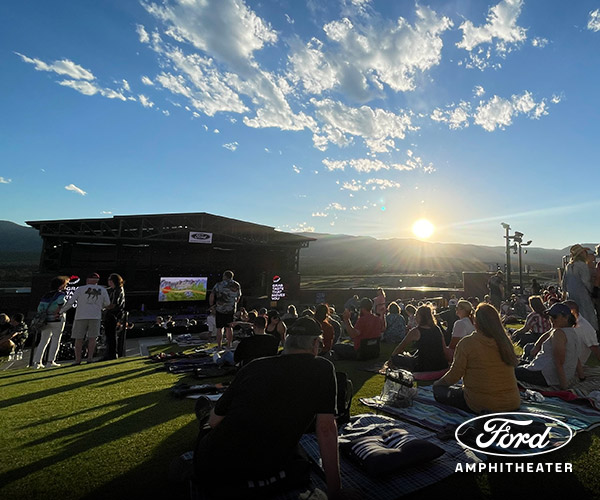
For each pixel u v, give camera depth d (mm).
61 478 2215
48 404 4016
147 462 2443
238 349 4355
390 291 41250
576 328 4445
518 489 2115
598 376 4711
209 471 1782
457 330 5605
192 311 38656
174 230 36750
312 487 1903
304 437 2859
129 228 37812
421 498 2021
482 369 3211
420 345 5289
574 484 2180
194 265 40438
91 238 34469
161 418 3395
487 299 16750
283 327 6738
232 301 7961
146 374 5816
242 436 1763
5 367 14219
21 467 2373
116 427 3150
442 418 3295
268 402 1820
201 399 2906
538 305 7223
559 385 4051
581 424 3068
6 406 3986
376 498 2004
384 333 9914
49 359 7496
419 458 2291
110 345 8305
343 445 2529
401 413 3461
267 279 42250
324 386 1917
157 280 39250
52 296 7398
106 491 2053
